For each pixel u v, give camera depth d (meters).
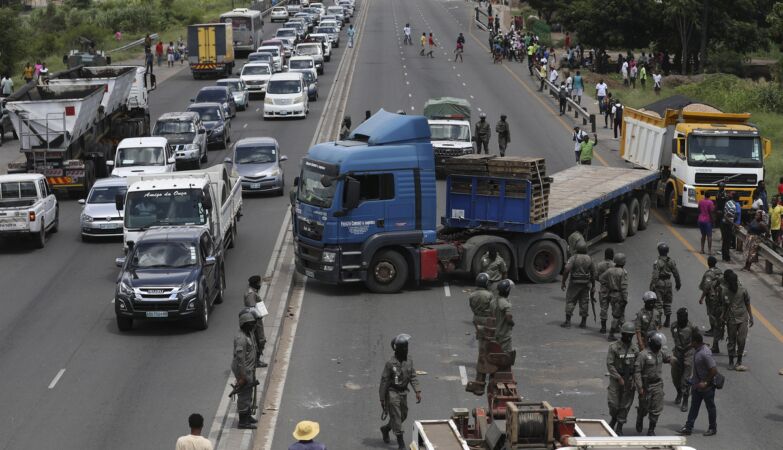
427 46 102.00
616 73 91.88
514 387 16.80
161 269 27.05
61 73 54.16
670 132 41.91
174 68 93.56
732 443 19.58
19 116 43.56
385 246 30.23
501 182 30.80
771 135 62.69
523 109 66.81
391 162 29.94
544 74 74.56
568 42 97.19
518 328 26.95
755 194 38.72
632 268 33.16
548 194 31.27
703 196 38.94
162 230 28.73
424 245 30.59
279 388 22.56
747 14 97.12
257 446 19.44
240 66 93.00
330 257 29.86
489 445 15.34
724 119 40.41
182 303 26.25
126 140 44.53
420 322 27.44
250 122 63.97
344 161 29.62
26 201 37.22
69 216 42.38
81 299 30.08
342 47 103.62
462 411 16.75
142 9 128.50
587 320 27.77
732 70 95.50
